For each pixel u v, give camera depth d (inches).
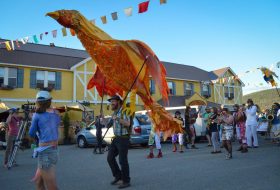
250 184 219.5
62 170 312.7
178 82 1151.0
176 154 417.4
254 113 459.5
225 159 346.3
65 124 756.0
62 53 1032.8
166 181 240.5
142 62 234.5
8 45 439.2
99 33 229.6
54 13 210.4
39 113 162.2
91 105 908.0
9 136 338.6
